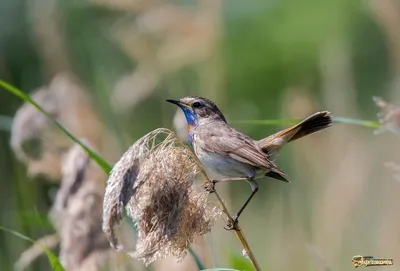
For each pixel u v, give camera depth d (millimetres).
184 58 15195
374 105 20094
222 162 9148
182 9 15383
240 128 20016
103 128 12125
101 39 18703
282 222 13914
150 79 15258
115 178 6758
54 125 11547
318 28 21984
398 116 8898
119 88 15008
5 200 13328
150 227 6879
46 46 14336
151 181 6855
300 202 14094
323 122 9008
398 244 12445
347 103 14672
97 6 19016
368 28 20938
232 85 21906
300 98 15383
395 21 13227
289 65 21922
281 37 22234
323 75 15438
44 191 12703
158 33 15328
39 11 14500
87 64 18469
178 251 6930
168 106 15891
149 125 16500
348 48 15422
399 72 13695
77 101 11875
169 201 6871
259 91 22078
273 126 20922
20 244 11945
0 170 13688
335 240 13180
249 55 22250
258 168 9055
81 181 9430
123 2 15633
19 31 19141
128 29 16969
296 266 13336
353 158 13906
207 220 6992
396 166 9188
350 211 13383
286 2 23109
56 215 9992
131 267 9781
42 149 11367
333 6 21828
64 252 9406
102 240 9414
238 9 22656
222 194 12820
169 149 6992
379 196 13688
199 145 9367
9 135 16312
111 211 6695
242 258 9578
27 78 18500
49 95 11742
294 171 15102
